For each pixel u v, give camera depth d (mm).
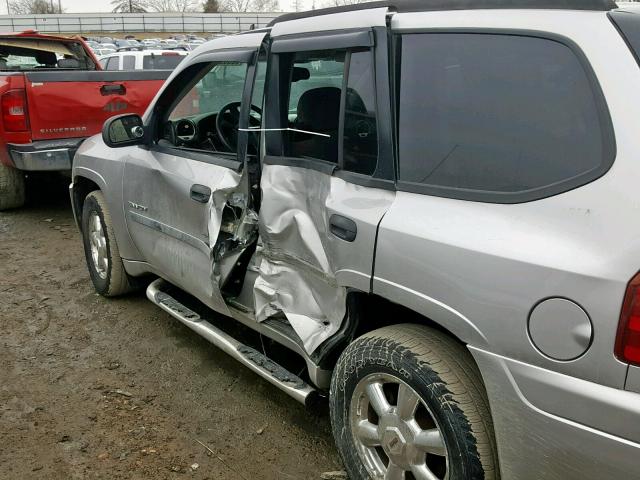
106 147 4480
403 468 2359
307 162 2842
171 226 3730
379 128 2451
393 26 2459
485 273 2002
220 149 3574
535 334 1888
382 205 2402
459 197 2191
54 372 3814
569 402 1819
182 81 3748
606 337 1742
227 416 3342
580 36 1977
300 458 2994
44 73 6758
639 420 1696
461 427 2123
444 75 2307
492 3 2229
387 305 2686
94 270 4887
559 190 1937
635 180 1780
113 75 7184
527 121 2064
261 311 3107
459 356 2223
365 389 2480
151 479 2838
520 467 2006
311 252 2754
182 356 3998
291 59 2939
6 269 5672
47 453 3025
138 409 3416
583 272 1784
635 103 1827
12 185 7484
